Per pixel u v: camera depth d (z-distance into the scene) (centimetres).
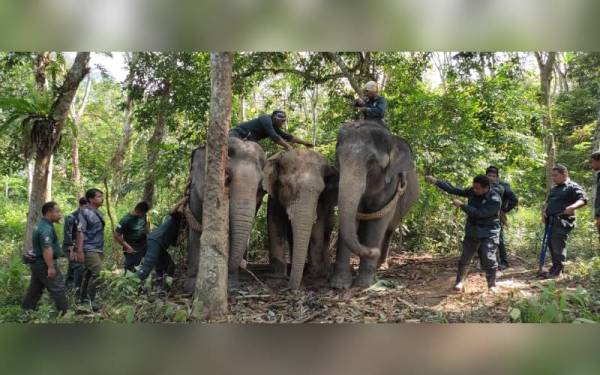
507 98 1012
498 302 590
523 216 1340
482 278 764
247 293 660
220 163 548
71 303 630
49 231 582
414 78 1083
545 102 1246
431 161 988
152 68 1043
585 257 853
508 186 829
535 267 849
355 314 575
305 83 1085
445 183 701
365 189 720
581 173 1602
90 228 657
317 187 711
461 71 1027
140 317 534
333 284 711
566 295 523
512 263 902
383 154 725
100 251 659
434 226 1104
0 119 1229
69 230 673
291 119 1340
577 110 1741
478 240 675
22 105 926
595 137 1046
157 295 646
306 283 744
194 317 529
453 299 646
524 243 1041
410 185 861
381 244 794
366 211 750
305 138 1316
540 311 499
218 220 549
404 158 743
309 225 691
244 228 658
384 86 1155
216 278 546
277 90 1330
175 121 1063
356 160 704
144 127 1064
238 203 662
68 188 1828
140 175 1336
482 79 1024
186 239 841
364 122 756
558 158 1688
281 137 816
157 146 1075
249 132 772
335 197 771
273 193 724
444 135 972
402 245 1118
